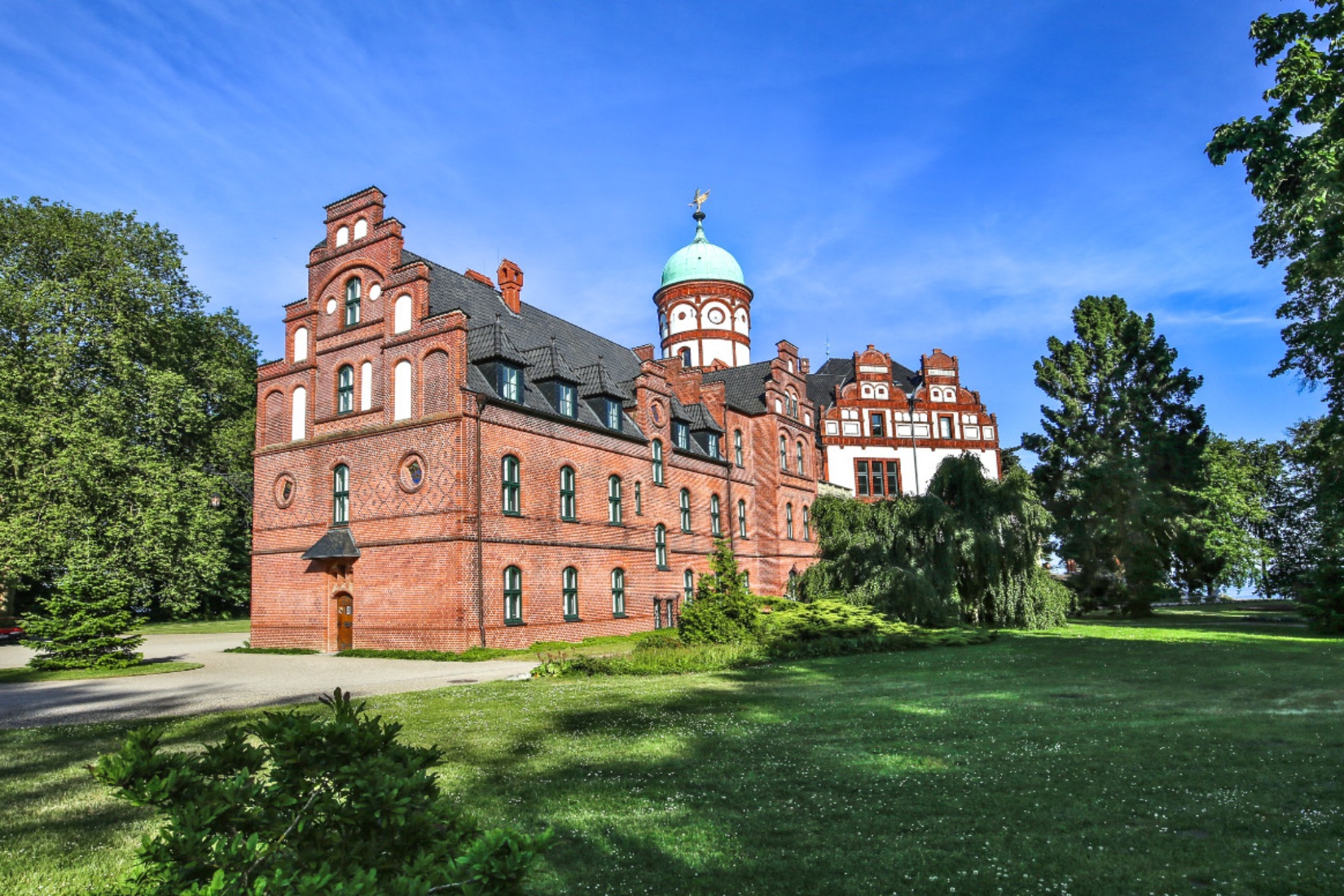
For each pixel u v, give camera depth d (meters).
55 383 35.06
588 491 31.61
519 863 3.81
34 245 36.84
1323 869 6.23
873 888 6.04
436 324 26.91
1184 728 11.59
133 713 14.62
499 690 16.52
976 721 12.41
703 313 55.97
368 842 4.40
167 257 41.41
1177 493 45.00
